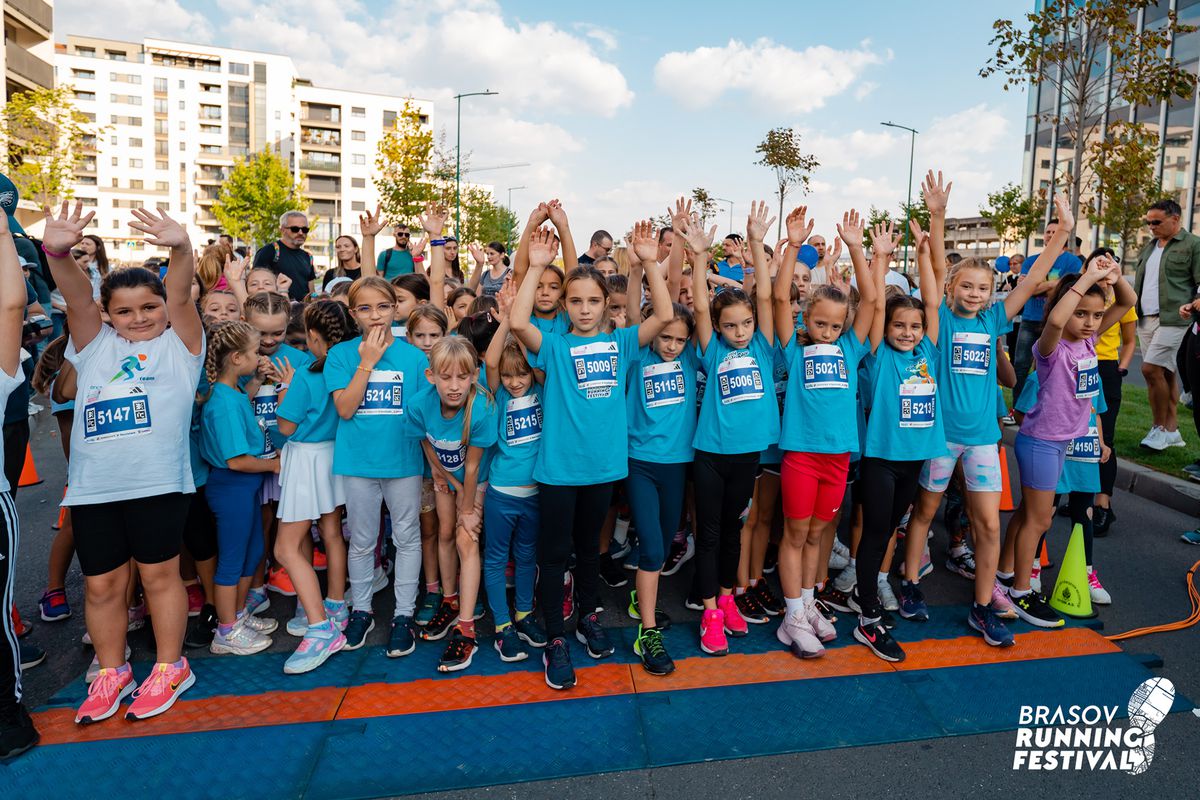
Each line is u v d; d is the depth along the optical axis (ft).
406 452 11.94
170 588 10.48
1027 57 44.88
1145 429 25.82
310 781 8.72
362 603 12.44
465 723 9.86
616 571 14.80
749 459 11.84
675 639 12.35
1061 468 12.76
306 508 11.64
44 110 80.79
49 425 29.25
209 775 8.83
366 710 10.19
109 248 262.67
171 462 10.28
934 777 8.78
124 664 10.50
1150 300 22.76
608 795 8.51
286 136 273.95
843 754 9.20
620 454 11.37
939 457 12.29
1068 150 82.28
